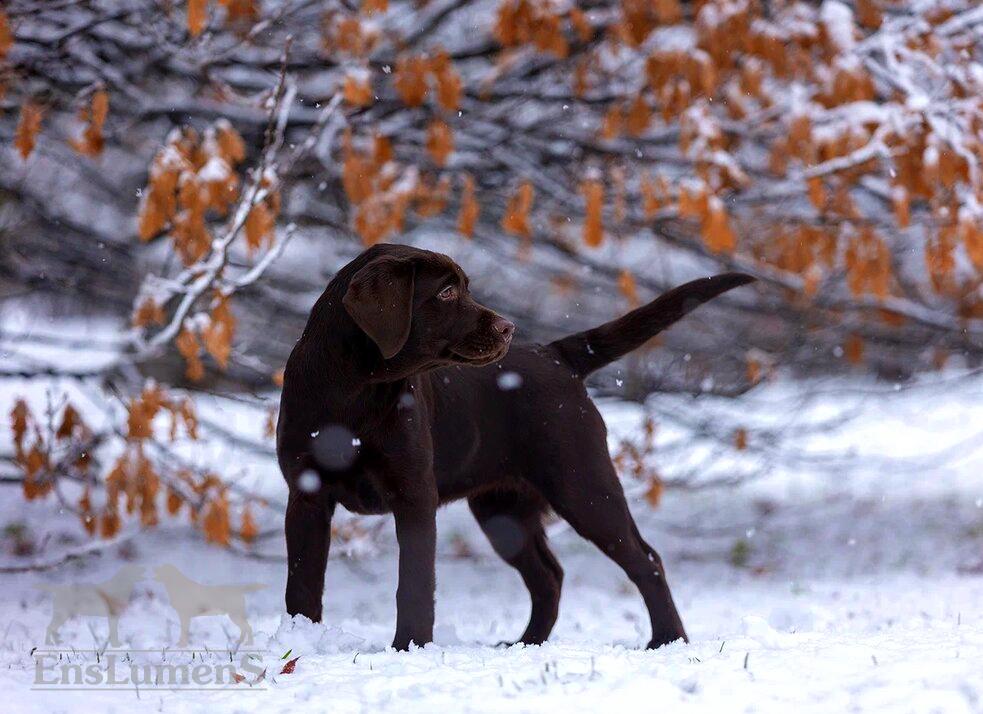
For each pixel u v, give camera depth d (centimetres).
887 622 948
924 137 1159
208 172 1002
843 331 1755
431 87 1260
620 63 1460
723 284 842
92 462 1253
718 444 1942
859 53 1265
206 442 1390
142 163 1648
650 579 796
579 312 1889
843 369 2067
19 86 1351
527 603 1356
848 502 2052
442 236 1931
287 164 1335
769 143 1463
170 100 1388
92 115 1159
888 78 1252
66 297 1773
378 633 907
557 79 1455
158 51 1333
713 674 561
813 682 539
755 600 1280
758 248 1565
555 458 806
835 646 629
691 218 1481
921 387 1952
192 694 573
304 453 721
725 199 1455
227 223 1225
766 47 1151
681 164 1498
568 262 1717
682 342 1836
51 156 1494
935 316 1641
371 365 701
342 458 714
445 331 702
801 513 1961
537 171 1484
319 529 737
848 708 495
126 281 1617
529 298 2020
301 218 1502
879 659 582
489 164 1518
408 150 1465
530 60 1458
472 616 1206
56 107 1373
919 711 474
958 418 2567
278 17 1238
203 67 1295
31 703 547
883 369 2045
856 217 1325
